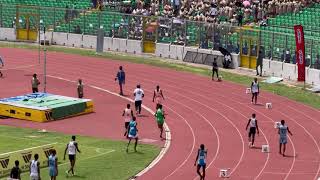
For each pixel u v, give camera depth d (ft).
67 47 319.47
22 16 328.29
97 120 208.03
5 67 275.18
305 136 193.47
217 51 285.43
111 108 222.07
